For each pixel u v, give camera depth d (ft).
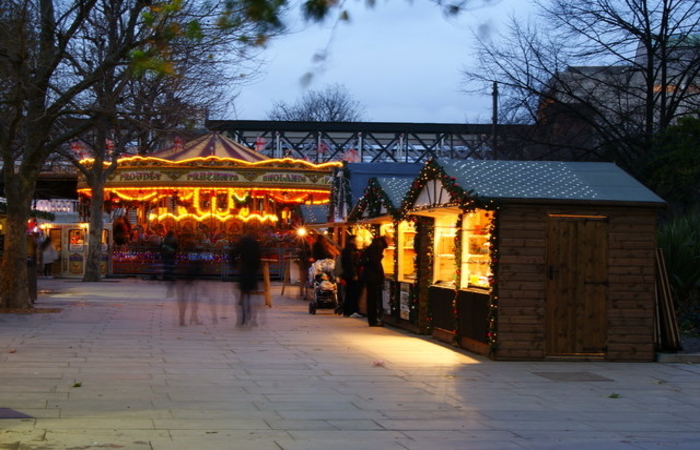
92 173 103.65
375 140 182.91
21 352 39.88
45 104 61.11
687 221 59.31
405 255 57.00
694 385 35.86
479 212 45.21
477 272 45.57
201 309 66.28
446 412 28.81
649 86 81.82
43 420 25.45
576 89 89.81
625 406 31.07
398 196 60.39
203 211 127.34
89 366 36.19
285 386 32.89
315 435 24.70
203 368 36.65
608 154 84.02
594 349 42.22
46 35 57.00
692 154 70.54
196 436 24.00
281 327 54.80
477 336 43.75
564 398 32.30
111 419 25.91
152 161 119.44
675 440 25.66
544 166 46.55
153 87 64.64
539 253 41.88
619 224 42.47
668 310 44.09
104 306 66.95
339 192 86.48
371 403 29.94
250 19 17.31
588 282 42.24
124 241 126.62
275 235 119.55
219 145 125.70
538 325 41.75
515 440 24.95
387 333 53.01
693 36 86.33
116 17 58.70
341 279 63.67
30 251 87.20
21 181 59.62
